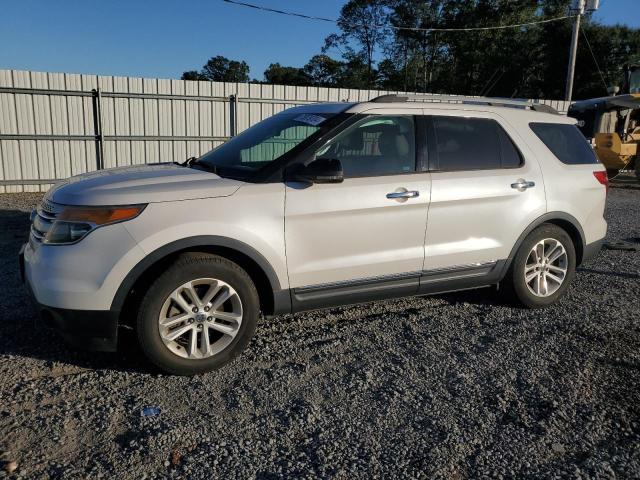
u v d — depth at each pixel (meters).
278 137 4.37
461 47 43.28
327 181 3.94
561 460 2.94
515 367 3.99
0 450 2.89
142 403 3.40
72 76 12.91
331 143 4.20
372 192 4.21
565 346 4.38
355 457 2.93
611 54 37.47
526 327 4.77
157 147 14.20
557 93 40.19
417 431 3.18
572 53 23.59
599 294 5.75
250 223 3.81
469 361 4.09
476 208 4.69
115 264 3.47
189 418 3.25
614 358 4.17
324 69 55.94
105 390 3.55
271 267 3.92
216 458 2.88
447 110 4.74
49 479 2.67
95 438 3.03
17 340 4.23
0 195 12.40
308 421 3.25
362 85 50.66
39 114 12.76
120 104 13.53
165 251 3.58
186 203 3.67
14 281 5.68
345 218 4.13
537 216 5.00
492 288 5.74
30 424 3.13
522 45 40.62
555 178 5.13
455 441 3.09
